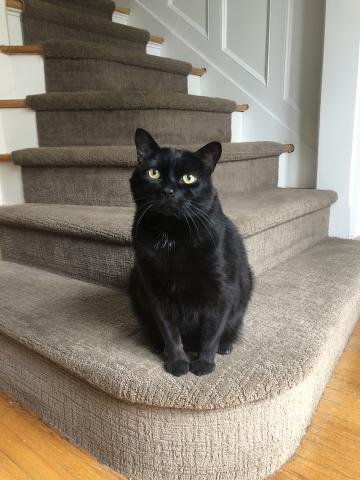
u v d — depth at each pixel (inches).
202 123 52.1
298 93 55.7
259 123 60.1
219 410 21.3
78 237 36.0
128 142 47.1
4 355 30.9
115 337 26.7
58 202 44.7
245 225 33.7
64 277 38.2
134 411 22.4
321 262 42.1
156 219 23.4
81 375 23.5
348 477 22.2
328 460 23.4
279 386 21.3
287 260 42.9
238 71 60.8
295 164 57.9
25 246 41.3
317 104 54.2
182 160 23.5
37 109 48.0
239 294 25.4
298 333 26.9
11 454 25.1
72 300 32.6
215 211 24.6
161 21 67.2
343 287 35.3
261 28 57.2
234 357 24.0
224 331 25.0
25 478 23.2
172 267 22.9
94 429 24.8
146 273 23.6
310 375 24.7
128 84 54.6
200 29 63.3
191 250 22.8
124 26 61.6
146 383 21.6
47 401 27.9
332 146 51.4
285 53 55.4
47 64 49.8
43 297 33.2
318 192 50.1
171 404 20.8
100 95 45.8
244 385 21.2
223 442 21.9
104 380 22.3
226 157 44.4
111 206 41.6
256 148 49.5
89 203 42.9
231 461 22.2
